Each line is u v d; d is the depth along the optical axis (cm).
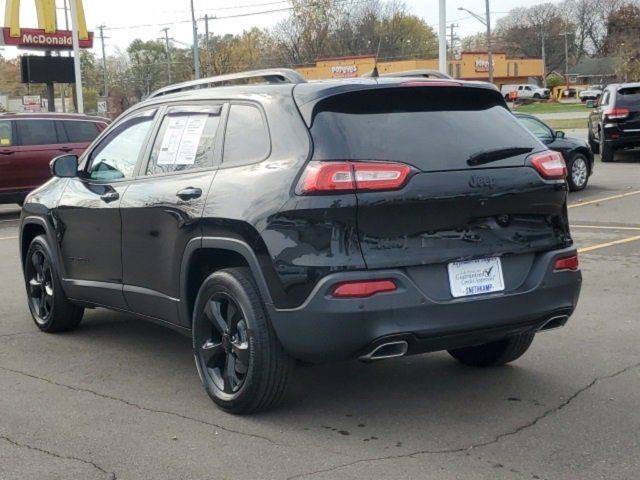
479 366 568
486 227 451
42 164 1549
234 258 485
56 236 647
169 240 516
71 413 491
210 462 417
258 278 448
